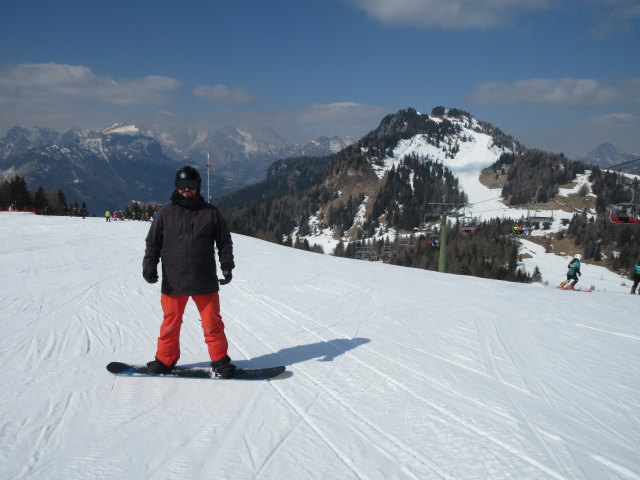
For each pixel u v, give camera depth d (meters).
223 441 2.45
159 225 3.28
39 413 2.73
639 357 4.33
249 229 81.31
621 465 2.33
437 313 6.12
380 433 2.59
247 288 7.87
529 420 2.83
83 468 2.16
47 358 3.80
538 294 8.19
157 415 2.75
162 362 3.38
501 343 4.66
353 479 2.12
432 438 2.54
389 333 4.95
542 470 2.25
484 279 10.83
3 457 2.23
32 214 42.09
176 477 2.11
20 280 8.16
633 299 7.83
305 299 6.95
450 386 3.37
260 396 3.08
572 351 4.46
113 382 3.26
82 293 6.92
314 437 2.52
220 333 3.39
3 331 4.66
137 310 5.79
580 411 3.01
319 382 3.37
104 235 18.50
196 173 3.25
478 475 2.18
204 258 3.26
